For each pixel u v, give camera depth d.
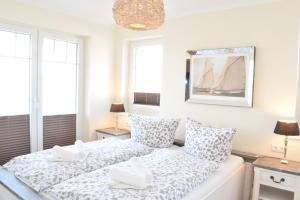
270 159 2.64
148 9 1.74
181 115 3.46
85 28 3.76
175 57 3.49
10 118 3.17
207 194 1.95
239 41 2.94
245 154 2.81
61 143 3.78
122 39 4.14
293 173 2.24
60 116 3.74
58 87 3.69
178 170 2.10
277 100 2.71
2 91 3.09
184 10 3.23
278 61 2.70
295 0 2.59
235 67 2.95
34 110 3.39
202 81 3.22
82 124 4.04
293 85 2.62
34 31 3.31
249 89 2.85
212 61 3.12
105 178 1.91
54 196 1.73
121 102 4.21
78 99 3.95
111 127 4.29
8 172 2.18
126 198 1.59
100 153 2.55
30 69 3.31
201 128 2.78
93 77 3.96
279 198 2.49
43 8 3.24
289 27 2.63
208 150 2.56
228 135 2.59
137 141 3.15
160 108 3.69
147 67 4.00
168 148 3.00
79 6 3.23
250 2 2.83
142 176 1.78
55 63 3.62
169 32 3.54
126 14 1.77
